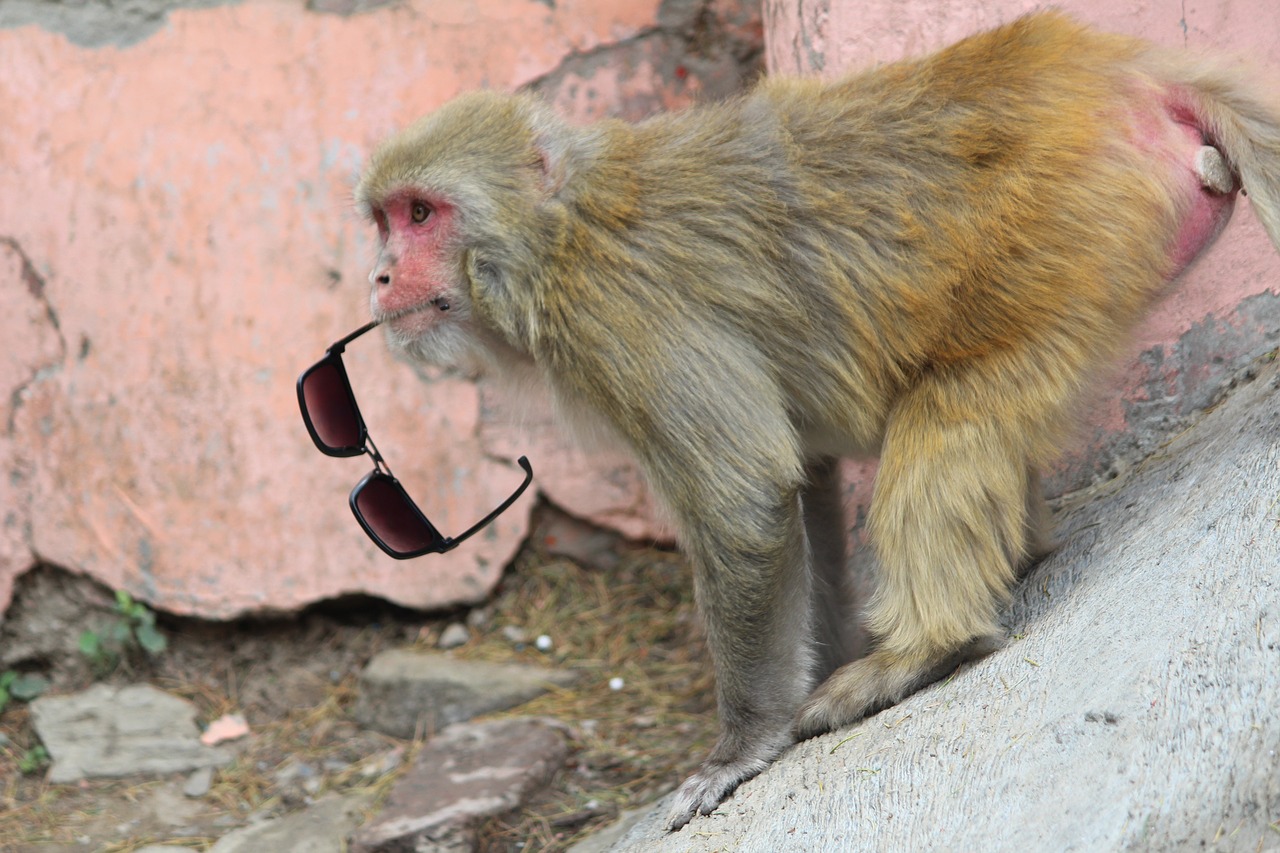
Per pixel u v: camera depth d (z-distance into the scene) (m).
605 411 4.60
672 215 4.59
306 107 7.42
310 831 6.24
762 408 4.56
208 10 7.47
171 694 7.50
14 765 7.11
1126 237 4.36
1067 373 4.43
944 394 4.52
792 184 4.65
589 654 7.37
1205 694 3.49
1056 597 4.67
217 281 7.48
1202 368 5.54
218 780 6.87
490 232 4.62
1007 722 3.99
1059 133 4.40
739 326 4.59
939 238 4.51
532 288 4.61
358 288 7.41
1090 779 3.51
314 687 7.52
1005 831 3.55
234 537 7.57
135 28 7.50
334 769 6.82
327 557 7.57
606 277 4.52
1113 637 4.03
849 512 6.10
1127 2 5.48
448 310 4.80
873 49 5.84
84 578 7.68
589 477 7.69
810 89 4.89
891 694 4.59
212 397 7.51
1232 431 4.78
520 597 7.74
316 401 5.08
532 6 7.40
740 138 4.73
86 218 7.52
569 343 4.56
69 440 7.62
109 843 6.39
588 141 4.69
